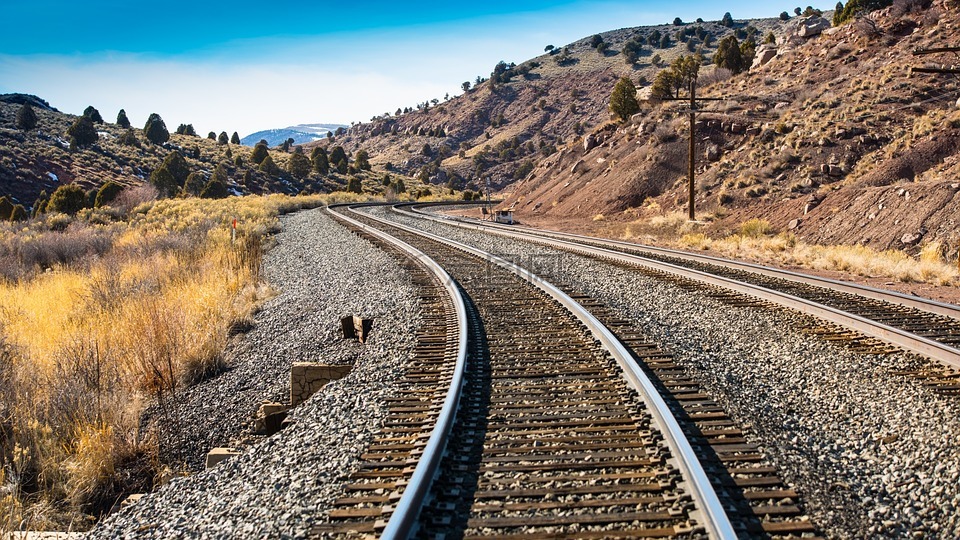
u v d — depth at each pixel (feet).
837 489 16.51
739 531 13.82
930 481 16.99
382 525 14.82
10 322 50.72
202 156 367.25
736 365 28.02
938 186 68.18
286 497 17.70
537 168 205.98
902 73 130.82
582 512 15.16
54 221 138.21
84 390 31.63
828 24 207.00
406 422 21.85
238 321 50.06
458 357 27.37
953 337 30.73
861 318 32.73
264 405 30.60
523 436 19.89
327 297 52.85
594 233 107.55
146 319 42.70
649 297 43.55
